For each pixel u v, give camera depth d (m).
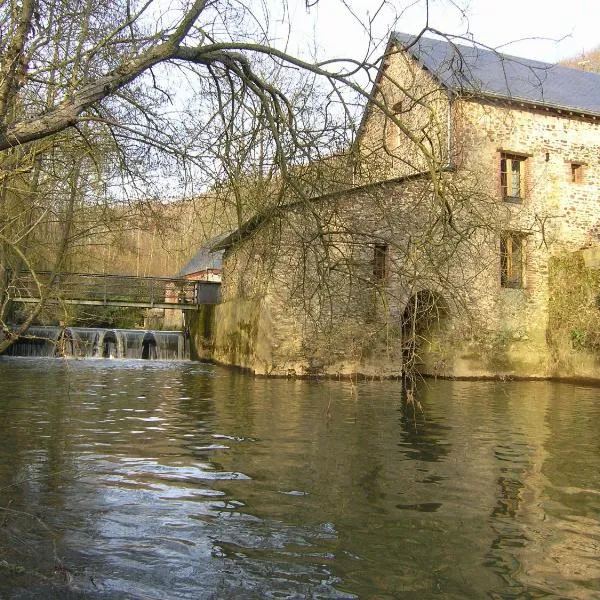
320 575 4.28
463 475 6.82
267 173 5.68
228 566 4.39
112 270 24.36
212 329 23.50
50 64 6.72
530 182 18.94
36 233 10.91
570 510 5.70
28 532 4.87
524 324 19.06
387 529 5.14
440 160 5.64
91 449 7.66
